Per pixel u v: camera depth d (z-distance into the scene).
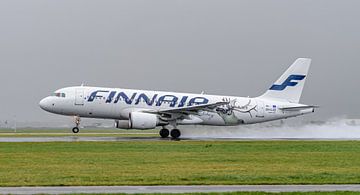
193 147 85.19
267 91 122.50
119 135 141.88
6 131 195.62
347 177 46.47
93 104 110.56
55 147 83.12
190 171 51.47
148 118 107.62
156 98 112.81
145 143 93.75
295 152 77.50
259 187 40.91
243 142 99.94
